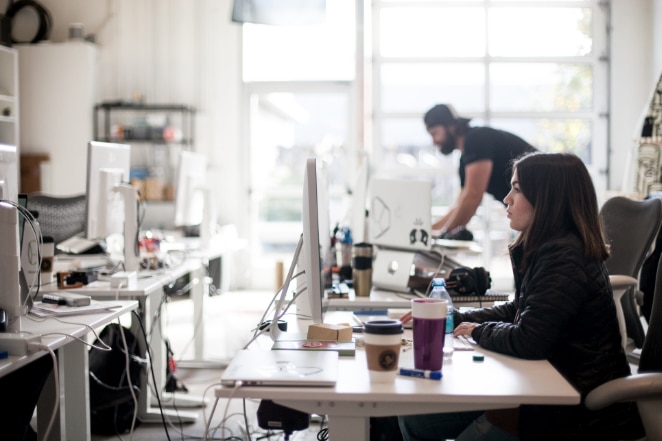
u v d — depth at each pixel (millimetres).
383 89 7797
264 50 7781
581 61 7652
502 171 4359
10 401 1865
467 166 4379
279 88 7805
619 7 7598
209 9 7629
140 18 7664
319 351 1763
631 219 3156
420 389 1475
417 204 2879
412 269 3061
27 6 7480
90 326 2109
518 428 1698
